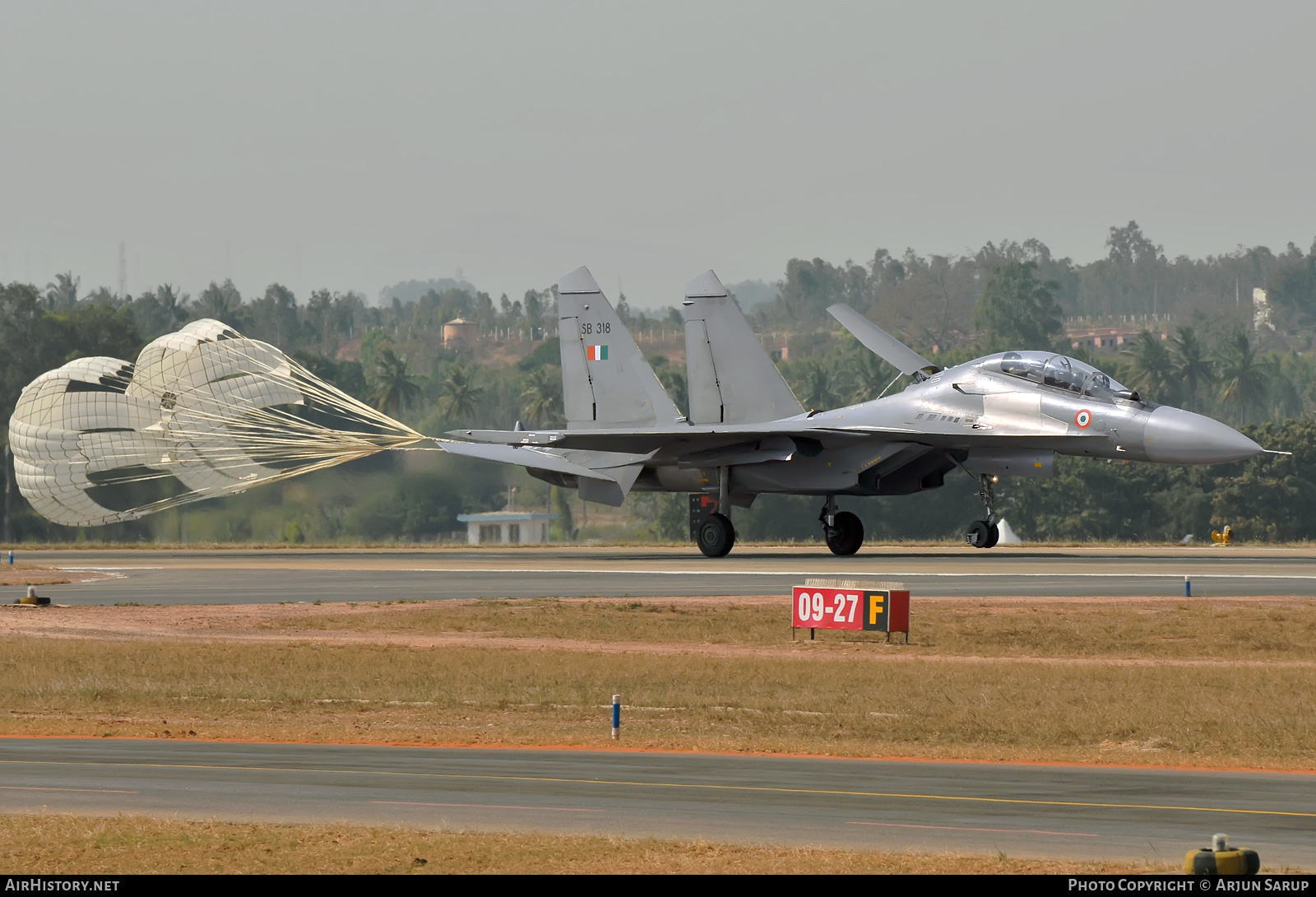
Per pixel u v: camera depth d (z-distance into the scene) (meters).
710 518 159.88
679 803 47.53
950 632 95.31
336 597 122.00
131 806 47.22
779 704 70.31
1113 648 90.38
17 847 41.22
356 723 66.69
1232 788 50.59
